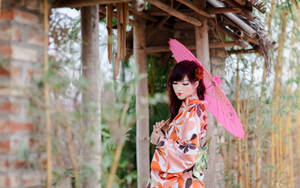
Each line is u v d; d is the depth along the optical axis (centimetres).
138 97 338
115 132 191
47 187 166
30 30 172
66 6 201
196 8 296
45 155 177
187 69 253
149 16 351
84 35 204
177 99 264
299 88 432
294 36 418
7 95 162
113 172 186
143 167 334
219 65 378
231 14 322
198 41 315
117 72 261
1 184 162
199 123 243
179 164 234
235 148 403
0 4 164
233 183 383
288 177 458
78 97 181
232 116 255
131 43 373
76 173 181
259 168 391
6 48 163
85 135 177
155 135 258
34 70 171
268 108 397
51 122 176
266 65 325
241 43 354
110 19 262
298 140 507
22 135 165
